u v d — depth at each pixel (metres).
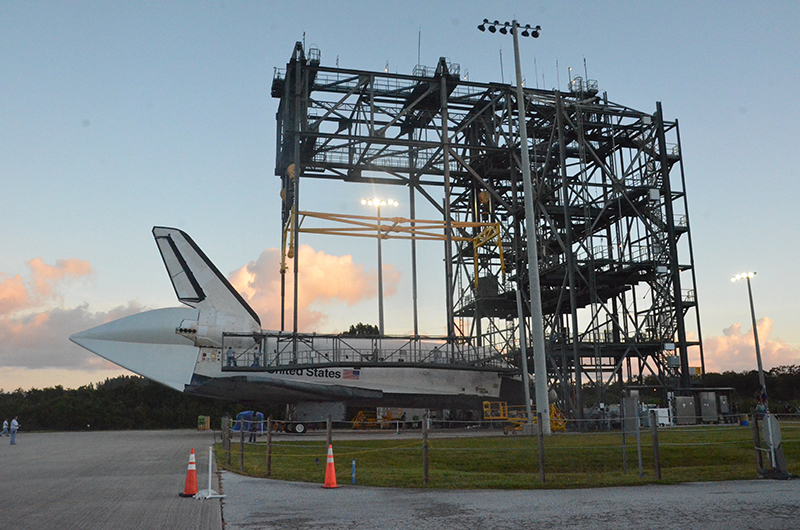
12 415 82.38
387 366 45.25
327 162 57.56
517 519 11.08
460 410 52.34
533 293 32.12
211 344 45.97
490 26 35.41
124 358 45.19
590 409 47.28
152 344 45.66
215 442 34.00
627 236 56.12
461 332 59.34
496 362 52.59
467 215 66.19
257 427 34.72
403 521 10.95
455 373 49.69
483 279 58.12
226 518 11.31
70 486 15.98
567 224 49.00
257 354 44.97
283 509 12.23
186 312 46.56
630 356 51.03
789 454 25.47
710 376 109.50
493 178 62.19
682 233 53.09
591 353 50.16
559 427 41.47
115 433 54.44
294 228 50.44
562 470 23.47
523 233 58.50
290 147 56.28
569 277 48.31
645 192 52.00
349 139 52.66
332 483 15.43
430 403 49.22
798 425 41.12
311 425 45.84
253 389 44.50
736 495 13.59
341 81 55.81
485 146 58.09
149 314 46.59
